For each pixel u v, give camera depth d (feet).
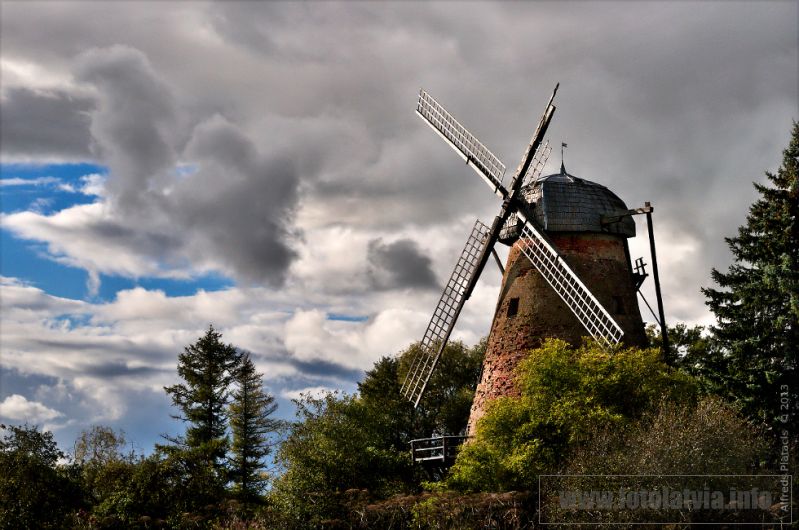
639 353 127.65
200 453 150.61
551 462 120.16
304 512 131.44
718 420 111.14
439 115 164.35
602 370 125.18
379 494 145.89
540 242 146.30
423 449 150.92
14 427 148.05
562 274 143.74
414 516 120.57
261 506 148.36
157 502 139.23
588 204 148.15
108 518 135.64
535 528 112.16
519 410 125.49
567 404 121.08
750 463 110.32
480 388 150.41
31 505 139.13
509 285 150.51
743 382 141.59
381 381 220.43
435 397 213.66
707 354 154.20
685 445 107.24
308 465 144.05
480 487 123.24
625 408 123.44
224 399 196.65
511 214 150.61
